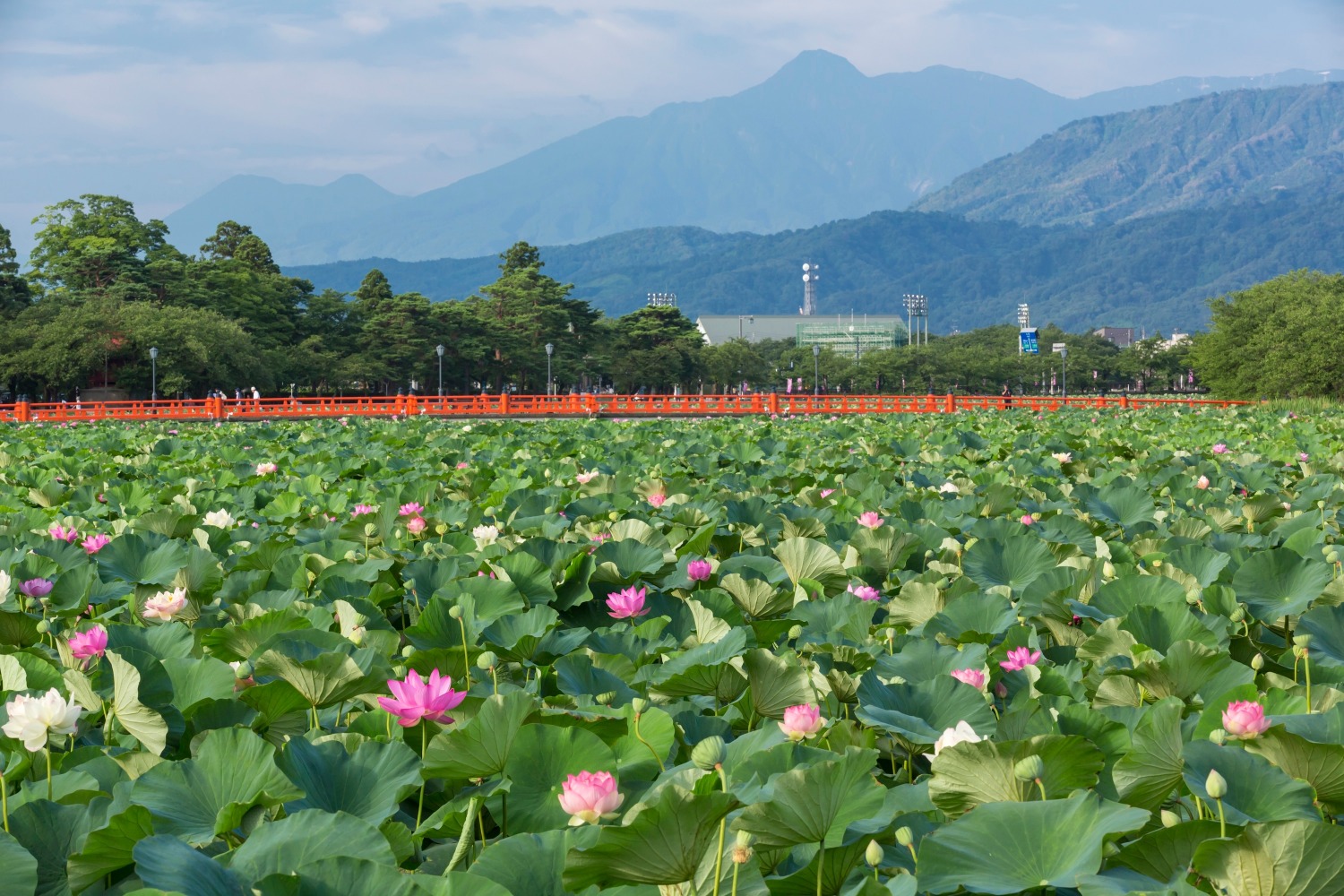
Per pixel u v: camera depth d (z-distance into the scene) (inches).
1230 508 360.8
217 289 3161.9
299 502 392.2
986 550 254.5
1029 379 5378.9
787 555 253.4
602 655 179.3
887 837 116.1
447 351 3440.0
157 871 92.6
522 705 120.8
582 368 3811.5
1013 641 186.2
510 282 3878.0
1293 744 115.0
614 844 92.4
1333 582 204.1
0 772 130.1
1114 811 98.7
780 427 1058.1
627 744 133.9
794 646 198.8
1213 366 2399.1
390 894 89.4
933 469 524.1
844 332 6953.7
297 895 89.6
